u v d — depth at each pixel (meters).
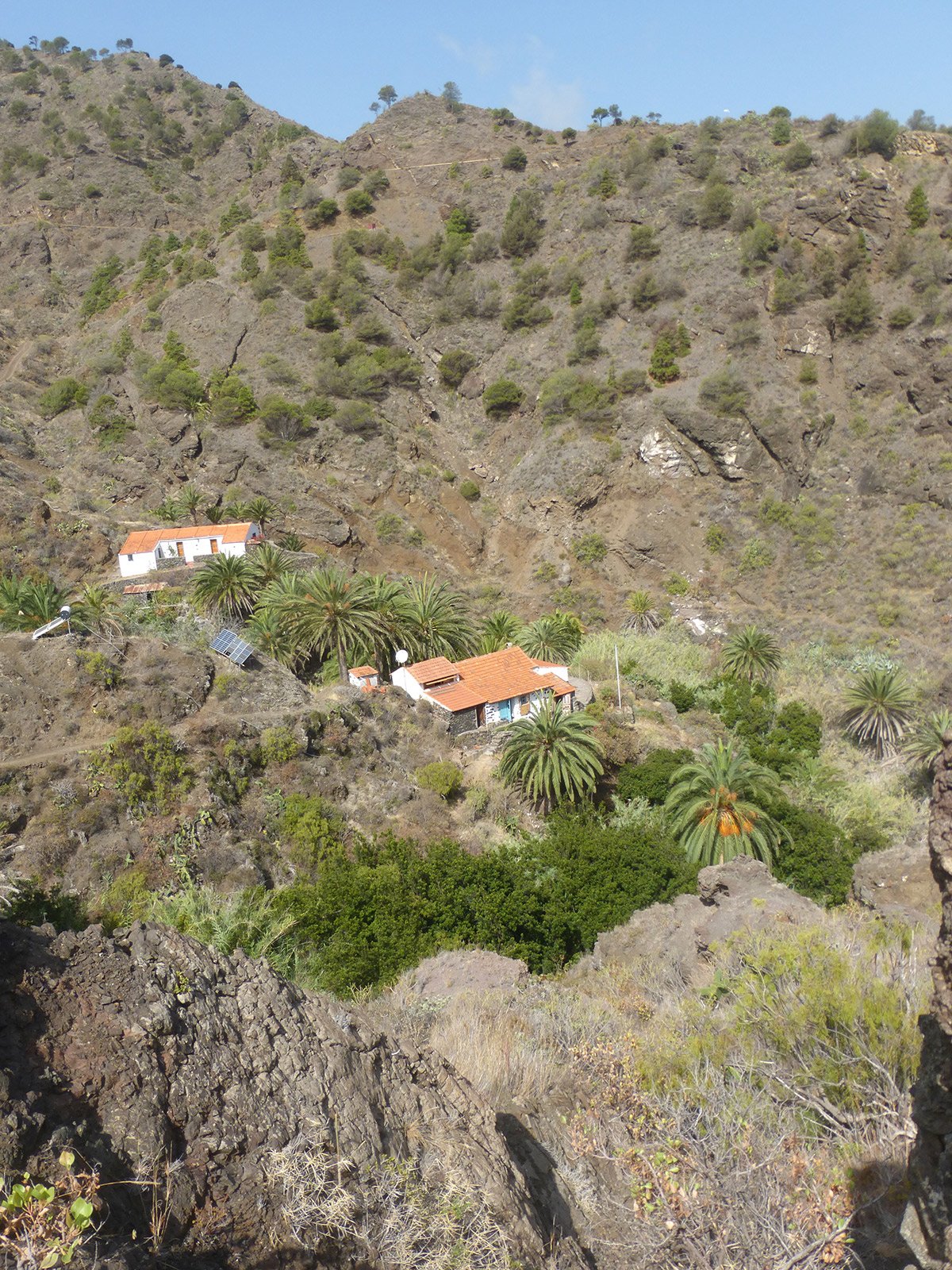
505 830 42.88
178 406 96.12
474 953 19.41
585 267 112.75
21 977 6.05
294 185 132.38
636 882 30.19
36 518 72.38
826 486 91.06
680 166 117.88
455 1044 12.41
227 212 141.62
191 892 22.48
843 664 75.25
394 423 102.25
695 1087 9.48
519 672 52.66
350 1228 6.00
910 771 53.62
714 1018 12.19
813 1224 7.01
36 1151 4.93
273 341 106.12
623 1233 8.17
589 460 95.81
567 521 94.94
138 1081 5.84
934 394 90.62
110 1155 5.36
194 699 41.84
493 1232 6.65
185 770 37.38
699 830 37.00
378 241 119.38
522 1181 7.96
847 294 96.50
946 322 92.75
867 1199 7.61
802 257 101.50
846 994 10.45
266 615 55.94
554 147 131.75
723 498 92.81
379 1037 8.11
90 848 33.16
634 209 114.56
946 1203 5.66
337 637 53.47
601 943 21.58
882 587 83.00
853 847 39.09
